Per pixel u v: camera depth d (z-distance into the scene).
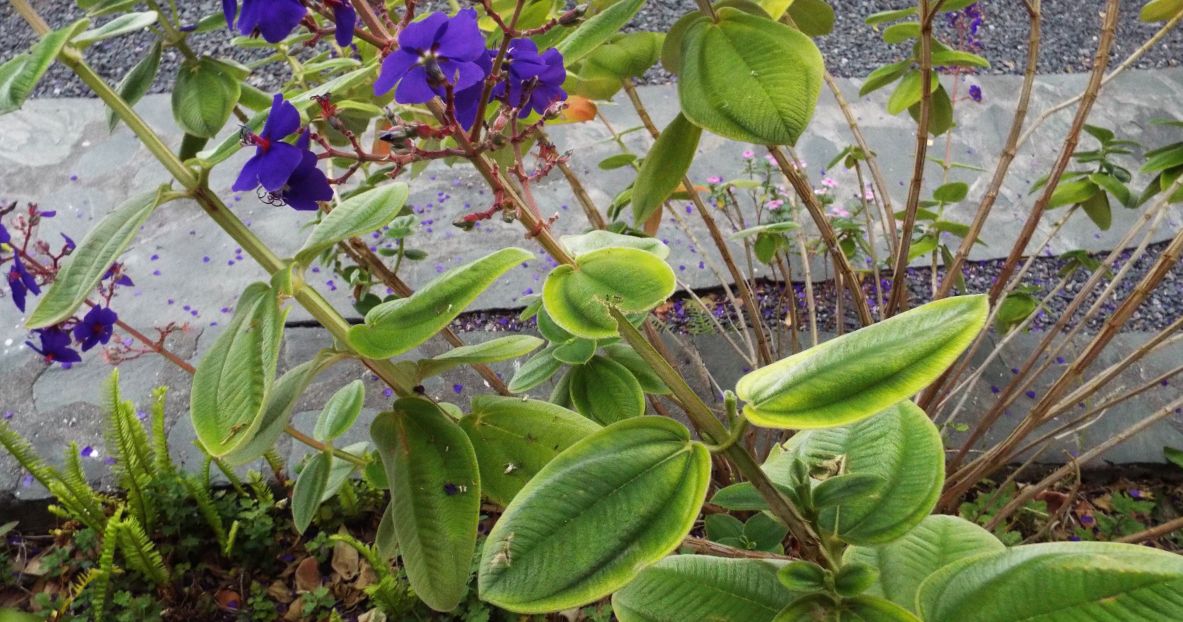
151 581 1.07
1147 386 0.99
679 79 0.58
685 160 0.66
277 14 0.48
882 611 0.45
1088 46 2.27
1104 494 1.21
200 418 0.49
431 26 0.45
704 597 0.52
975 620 0.45
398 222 1.08
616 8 0.60
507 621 1.02
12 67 0.48
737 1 0.65
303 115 0.62
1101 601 0.42
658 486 0.45
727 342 1.46
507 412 0.63
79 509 1.05
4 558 1.12
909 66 1.00
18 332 1.46
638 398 0.83
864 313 0.96
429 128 0.49
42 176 1.80
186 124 0.73
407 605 1.01
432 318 0.51
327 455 0.74
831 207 1.54
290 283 0.51
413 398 0.59
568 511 0.44
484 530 1.10
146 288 1.56
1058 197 1.14
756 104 0.55
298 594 1.11
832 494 0.45
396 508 0.58
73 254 0.50
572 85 0.87
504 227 1.71
